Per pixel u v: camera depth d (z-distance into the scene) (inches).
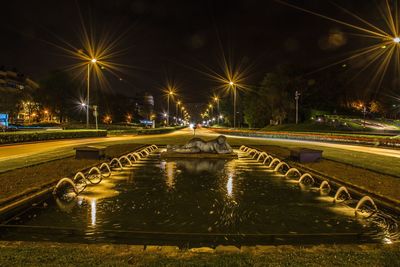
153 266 153.8
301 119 2687.0
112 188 372.5
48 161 526.3
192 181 418.3
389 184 363.6
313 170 467.2
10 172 414.9
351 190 332.8
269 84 2608.3
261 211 285.3
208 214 273.7
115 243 206.8
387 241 219.3
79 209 285.9
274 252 174.9
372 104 3666.3
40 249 175.5
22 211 275.9
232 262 159.0
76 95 2987.2
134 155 647.8
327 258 164.7
